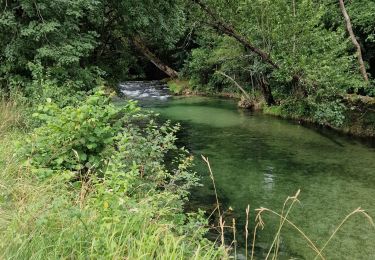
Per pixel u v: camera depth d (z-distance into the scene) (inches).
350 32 639.1
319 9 641.0
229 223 283.6
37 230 126.5
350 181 381.4
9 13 382.6
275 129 617.9
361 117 569.3
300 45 645.9
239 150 494.9
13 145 231.0
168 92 1101.7
